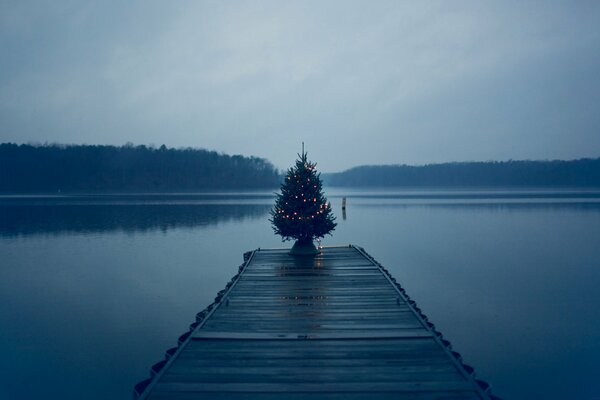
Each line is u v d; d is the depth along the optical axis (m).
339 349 6.02
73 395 7.48
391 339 6.41
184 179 115.69
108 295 13.72
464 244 24.52
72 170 103.69
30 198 74.38
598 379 8.04
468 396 4.71
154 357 9.05
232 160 128.12
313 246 14.38
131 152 113.81
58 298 13.42
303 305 8.27
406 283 15.26
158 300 13.18
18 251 22.09
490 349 9.38
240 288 9.67
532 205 53.34
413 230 31.25
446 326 10.75
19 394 7.61
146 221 36.75
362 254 14.40
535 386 7.80
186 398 4.71
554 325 10.78
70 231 30.12
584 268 17.72
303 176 14.17
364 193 110.31
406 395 4.74
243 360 5.66
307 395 4.76
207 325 7.06
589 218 37.91
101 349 9.41
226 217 40.25
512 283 15.23
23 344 9.73
